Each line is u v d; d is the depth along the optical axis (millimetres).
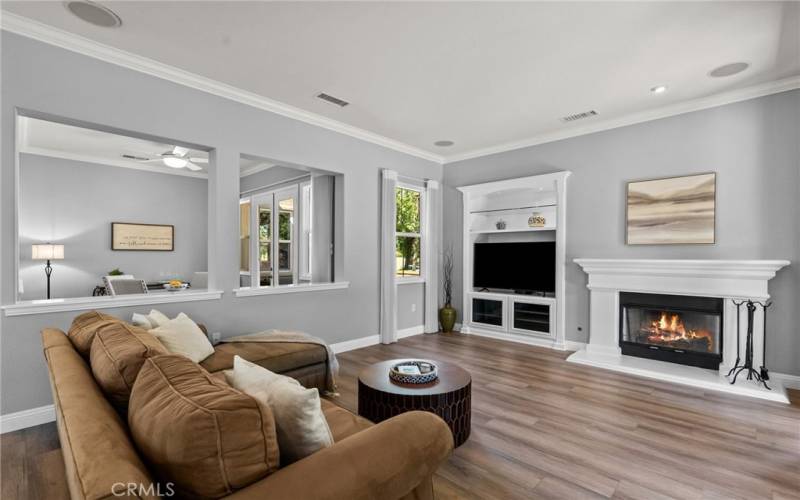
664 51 2982
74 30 2736
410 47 2943
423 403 2322
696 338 3994
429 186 5926
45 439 2531
